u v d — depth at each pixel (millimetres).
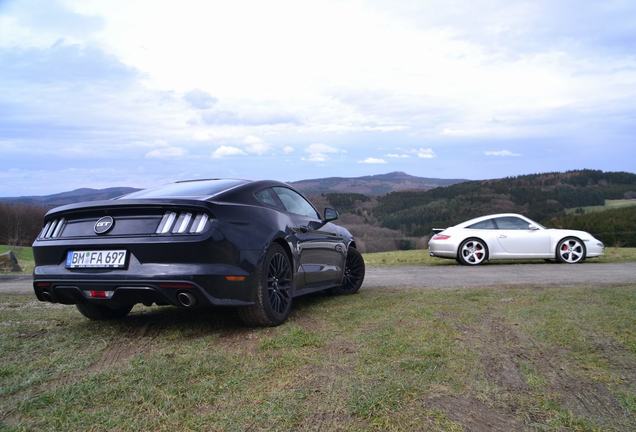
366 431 1999
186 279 3287
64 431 2021
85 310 4082
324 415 2146
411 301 4789
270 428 2031
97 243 3488
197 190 3900
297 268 4363
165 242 3328
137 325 3973
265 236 3834
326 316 4176
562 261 11531
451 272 9234
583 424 2072
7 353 3164
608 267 9945
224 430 2016
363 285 6719
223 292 3447
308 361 2869
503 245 11547
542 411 2203
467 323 3740
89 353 3152
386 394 2342
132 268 3381
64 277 3562
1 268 14844
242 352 3086
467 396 2355
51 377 2701
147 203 3459
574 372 2682
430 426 2045
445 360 2857
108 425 2066
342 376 2607
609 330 3438
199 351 3113
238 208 3762
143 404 2271
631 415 2172
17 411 2230
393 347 3104
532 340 3256
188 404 2273
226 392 2412
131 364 2861
